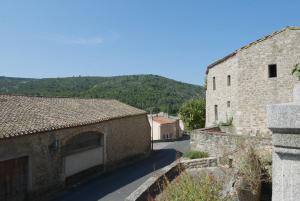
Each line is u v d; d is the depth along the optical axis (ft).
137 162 93.66
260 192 28.02
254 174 27.27
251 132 70.79
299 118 6.64
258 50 70.59
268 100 69.10
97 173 74.74
